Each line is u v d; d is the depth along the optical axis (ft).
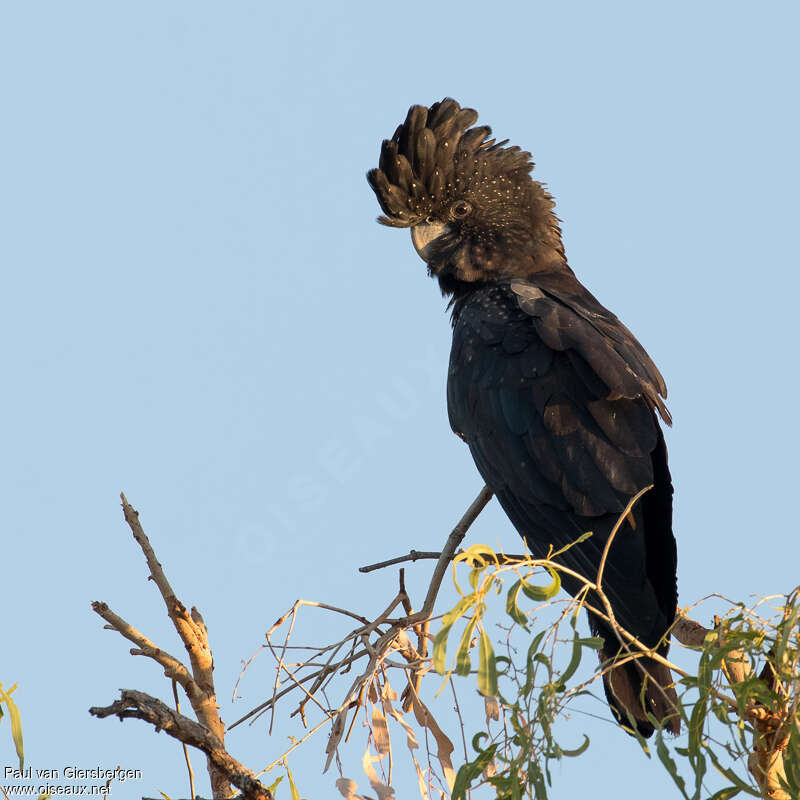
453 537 29.53
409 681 25.72
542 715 18.10
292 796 21.57
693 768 19.04
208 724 23.43
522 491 33.50
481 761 20.29
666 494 32.27
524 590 18.12
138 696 20.47
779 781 20.18
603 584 30.25
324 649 25.17
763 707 20.97
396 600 27.12
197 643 23.98
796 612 18.66
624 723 26.25
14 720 20.43
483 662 17.52
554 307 36.52
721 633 19.35
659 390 36.06
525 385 34.76
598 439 32.91
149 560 24.26
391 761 23.72
